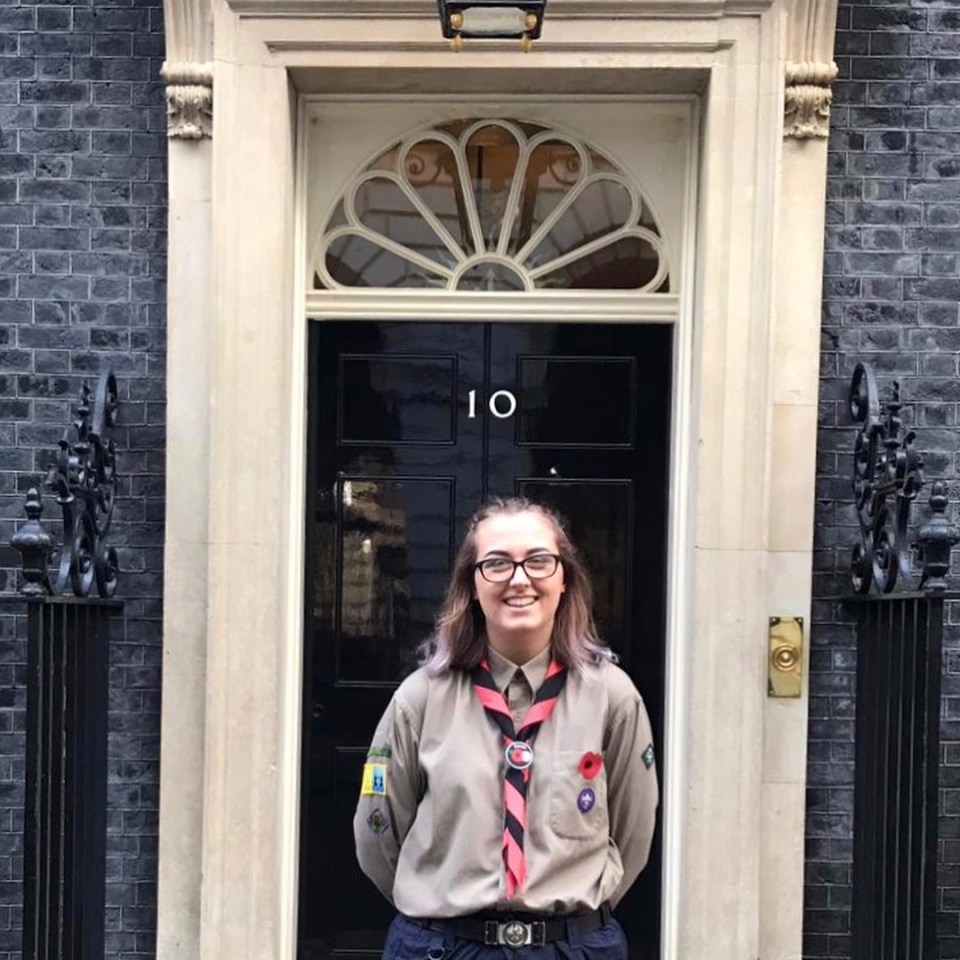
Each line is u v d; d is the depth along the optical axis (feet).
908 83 12.26
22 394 12.48
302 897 13.01
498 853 7.29
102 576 11.27
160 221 12.43
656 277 13.05
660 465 13.03
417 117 12.90
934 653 9.50
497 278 13.16
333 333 13.08
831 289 12.29
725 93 11.85
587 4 11.71
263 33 11.85
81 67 12.42
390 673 13.07
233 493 11.96
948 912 12.31
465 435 13.05
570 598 7.86
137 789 12.42
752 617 11.87
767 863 12.05
